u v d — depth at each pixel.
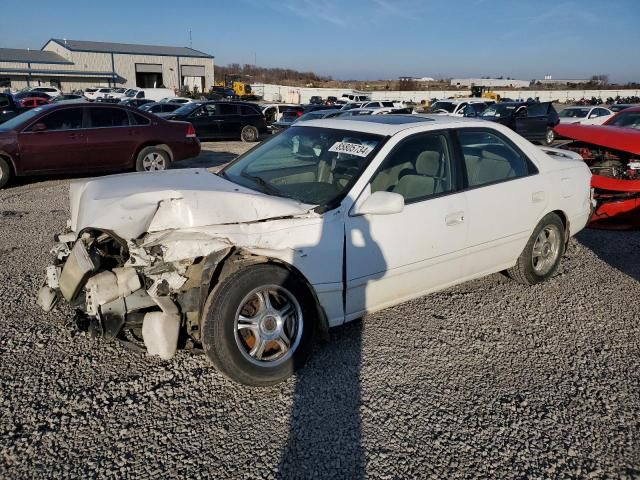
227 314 2.97
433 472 2.52
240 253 3.21
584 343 3.80
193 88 65.69
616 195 6.47
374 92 56.09
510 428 2.85
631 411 3.01
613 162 6.63
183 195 3.11
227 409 2.96
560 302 4.48
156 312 3.04
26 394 3.02
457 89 76.50
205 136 18.88
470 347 3.70
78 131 9.73
